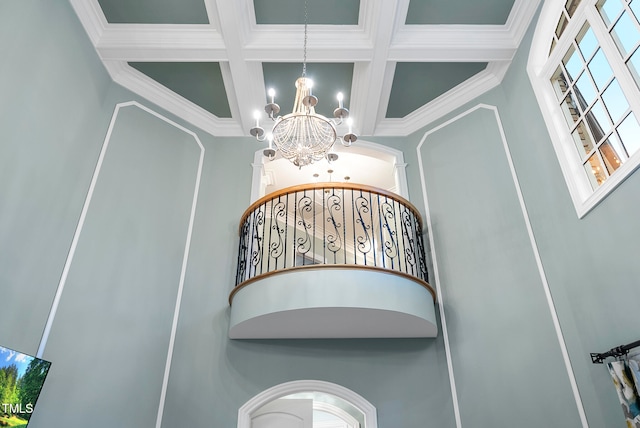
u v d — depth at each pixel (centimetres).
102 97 461
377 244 853
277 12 446
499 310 394
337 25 461
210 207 508
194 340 417
